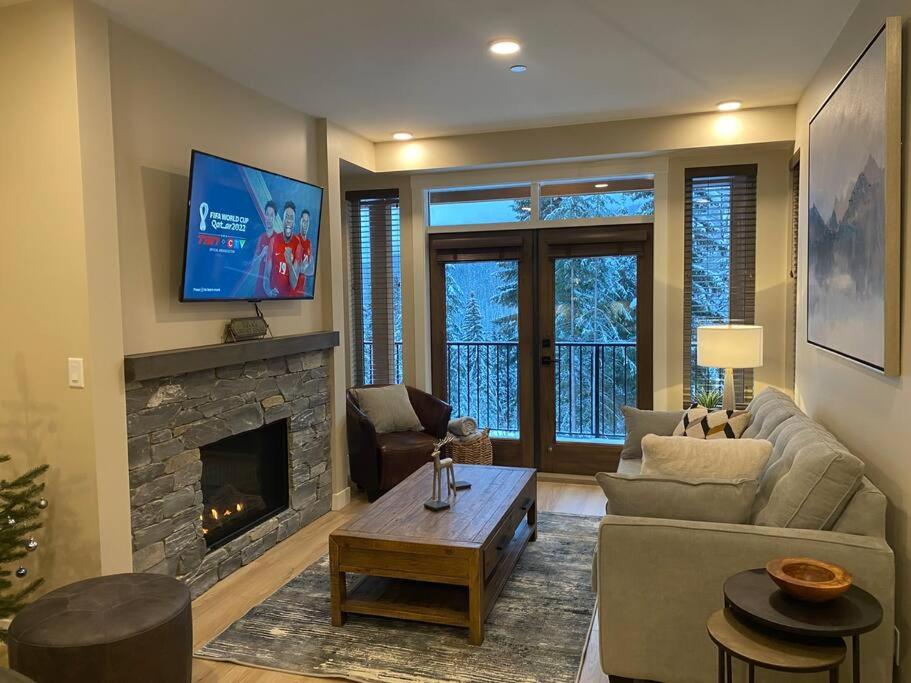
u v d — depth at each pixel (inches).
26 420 109.0
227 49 125.9
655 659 91.0
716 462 101.0
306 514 169.3
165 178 124.6
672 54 132.0
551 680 99.7
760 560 85.6
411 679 100.3
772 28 119.7
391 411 196.9
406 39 122.4
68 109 102.7
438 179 212.1
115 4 105.6
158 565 120.3
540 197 208.1
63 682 78.5
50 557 109.7
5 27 105.3
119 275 111.0
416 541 111.1
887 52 85.2
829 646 69.0
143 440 116.5
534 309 211.0
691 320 194.1
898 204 85.1
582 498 189.9
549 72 141.8
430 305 221.1
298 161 167.9
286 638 113.2
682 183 191.2
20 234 106.7
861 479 86.7
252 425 146.7
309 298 164.7
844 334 109.3
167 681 84.7
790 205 182.1
